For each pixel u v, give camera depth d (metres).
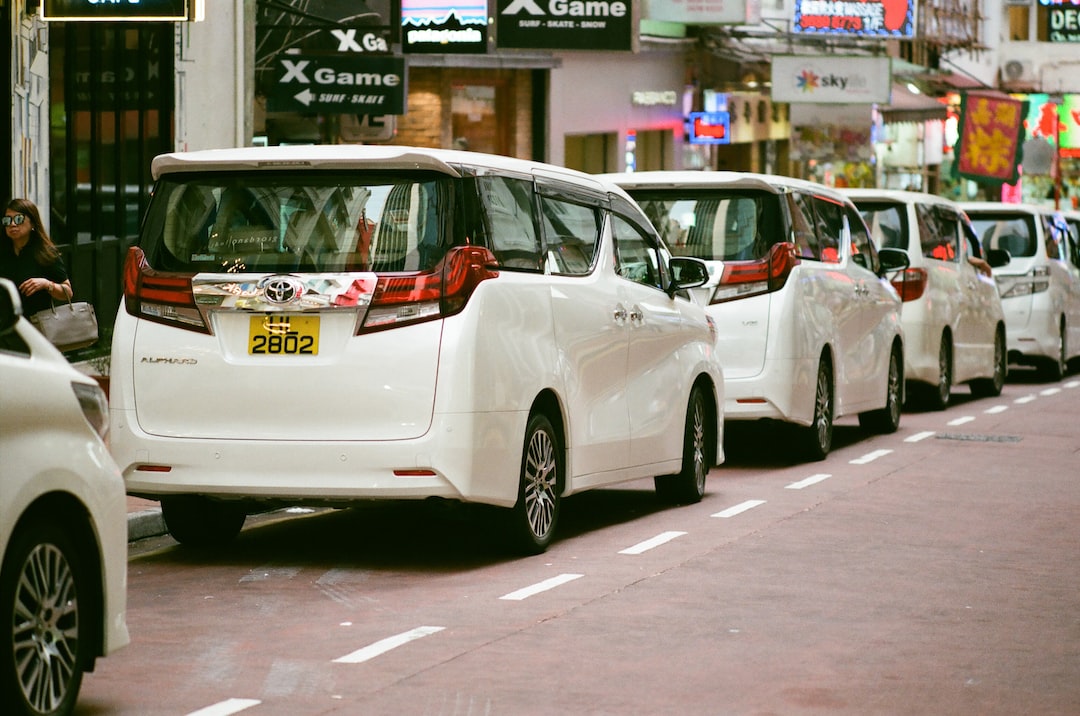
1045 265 27.12
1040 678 8.11
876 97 39.91
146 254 10.83
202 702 7.43
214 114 23.16
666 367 13.16
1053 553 11.73
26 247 13.33
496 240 10.84
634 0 28.42
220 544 11.84
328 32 24.77
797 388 15.94
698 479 13.98
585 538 12.12
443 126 31.80
